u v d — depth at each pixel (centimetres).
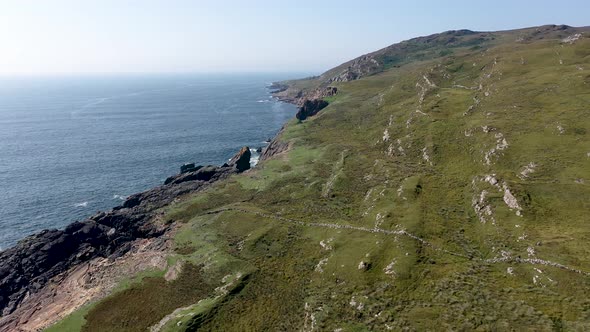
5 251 7888
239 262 6169
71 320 5534
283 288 5372
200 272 6125
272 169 10231
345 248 5853
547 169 6538
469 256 5150
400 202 6831
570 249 4666
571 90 9269
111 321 5366
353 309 4581
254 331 4634
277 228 6969
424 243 5494
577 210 5456
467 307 4153
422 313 4212
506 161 7188
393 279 4900
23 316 6172
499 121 8669
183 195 9738
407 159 8869
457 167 7825
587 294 3972
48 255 7538
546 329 3631
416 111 11119
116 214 8744
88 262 7419
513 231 5350
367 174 8556
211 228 7512
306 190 8562
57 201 11612
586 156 6581
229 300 5272
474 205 6266
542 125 7944
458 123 9569
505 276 4600
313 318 4588
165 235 7681
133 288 6072
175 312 5247
